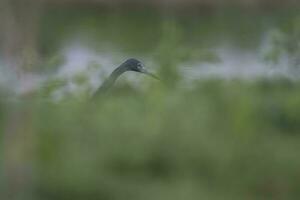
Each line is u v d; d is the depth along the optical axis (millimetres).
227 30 37188
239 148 11180
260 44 26344
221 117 11562
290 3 44938
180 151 11078
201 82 15117
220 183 10977
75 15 43250
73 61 25562
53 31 34906
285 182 11062
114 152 10930
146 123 11195
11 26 13219
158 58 16047
